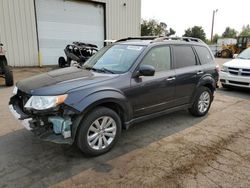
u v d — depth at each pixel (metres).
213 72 5.44
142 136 4.27
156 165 3.31
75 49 11.70
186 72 4.77
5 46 12.31
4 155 3.48
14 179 2.93
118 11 17.03
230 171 3.20
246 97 7.46
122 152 3.66
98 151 3.50
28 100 3.25
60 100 3.11
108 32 16.72
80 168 3.20
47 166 3.23
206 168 3.26
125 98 3.70
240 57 8.80
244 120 5.25
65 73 3.92
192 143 4.02
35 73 11.25
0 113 5.29
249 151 3.78
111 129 3.63
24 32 12.86
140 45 4.32
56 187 2.80
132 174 3.09
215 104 6.54
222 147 3.90
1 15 11.95
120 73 3.83
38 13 13.27
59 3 13.98
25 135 4.16
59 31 14.30
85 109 3.21
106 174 3.07
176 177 3.04
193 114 5.36
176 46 4.76
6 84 8.12
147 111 4.17
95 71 4.06
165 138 4.21
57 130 3.16
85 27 15.49
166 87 4.38
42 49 13.80
